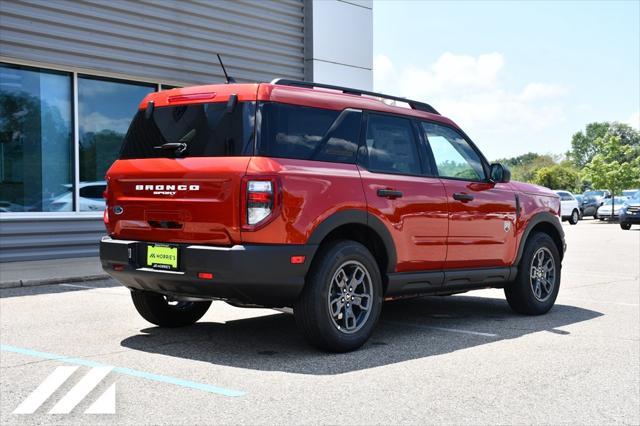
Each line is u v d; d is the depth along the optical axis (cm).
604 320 689
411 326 652
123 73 1239
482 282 659
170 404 400
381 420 376
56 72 1159
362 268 539
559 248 764
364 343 547
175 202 515
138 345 554
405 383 449
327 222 514
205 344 559
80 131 1195
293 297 505
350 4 1667
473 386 444
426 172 611
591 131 16050
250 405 399
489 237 657
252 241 485
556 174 7756
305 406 398
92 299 792
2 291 853
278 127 507
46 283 916
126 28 1241
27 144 1124
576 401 416
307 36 1595
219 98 520
